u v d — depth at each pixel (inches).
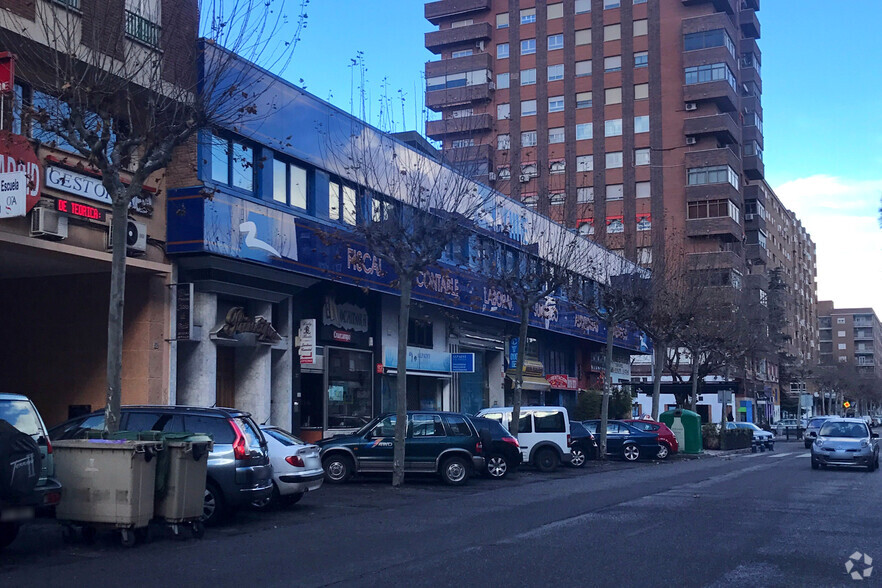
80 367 794.2
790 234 4067.4
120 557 388.8
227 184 824.9
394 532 471.5
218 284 814.5
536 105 2669.8
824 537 459.2
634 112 2608.3
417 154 1074.7
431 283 1112.8
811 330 4670.3
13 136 594.6
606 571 353.4
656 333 1446.9
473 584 326.6
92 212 700.7
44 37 624.4
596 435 1229.7
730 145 2699.3
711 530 479.5
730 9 2726.4
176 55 683.4
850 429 1095.0
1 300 824.9
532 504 617.3
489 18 2751.0
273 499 579.2
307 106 917.2
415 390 1245.7
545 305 1524.4
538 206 1323.8
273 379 930.1
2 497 356.2
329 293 1011.3
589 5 2672.2
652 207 2564.0
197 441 441.7
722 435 1633.9
